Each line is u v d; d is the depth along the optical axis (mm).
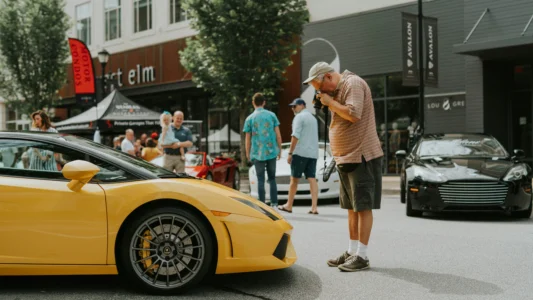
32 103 27000
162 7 26656
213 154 22688
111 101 17219
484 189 8172
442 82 17125
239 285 4441
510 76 16609
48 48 26719
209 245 4121
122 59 28078
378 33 18672
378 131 18766
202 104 25375
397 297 4121
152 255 4105
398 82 18344
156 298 4055
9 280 4574
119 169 4258
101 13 30344
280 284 4488
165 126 10242
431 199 8367
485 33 15766
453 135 10273
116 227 4051
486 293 4223
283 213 9344
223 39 18406
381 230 7395
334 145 5082
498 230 7387
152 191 4074
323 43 20062
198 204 4086
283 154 12492
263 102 9039
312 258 5559
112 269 4086
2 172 4164
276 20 18422
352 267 4980
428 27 16094
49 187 4086
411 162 9344
